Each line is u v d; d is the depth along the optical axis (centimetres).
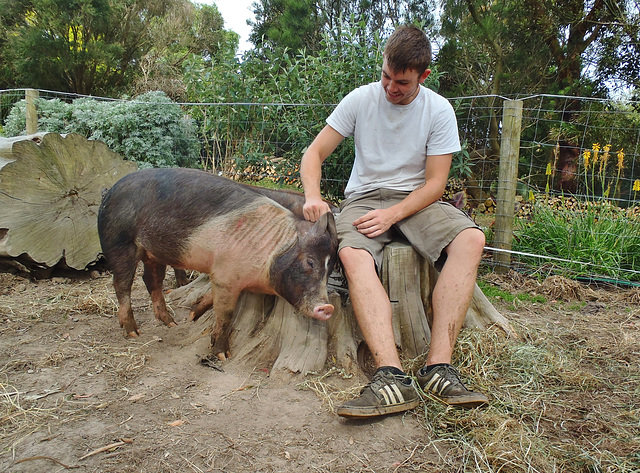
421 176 322
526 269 539
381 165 319
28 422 241
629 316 416
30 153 447
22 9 1880
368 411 240
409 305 309
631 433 246
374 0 1022
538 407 268
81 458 215
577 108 890
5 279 461
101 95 1895
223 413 254
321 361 300
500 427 238
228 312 302
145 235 311
